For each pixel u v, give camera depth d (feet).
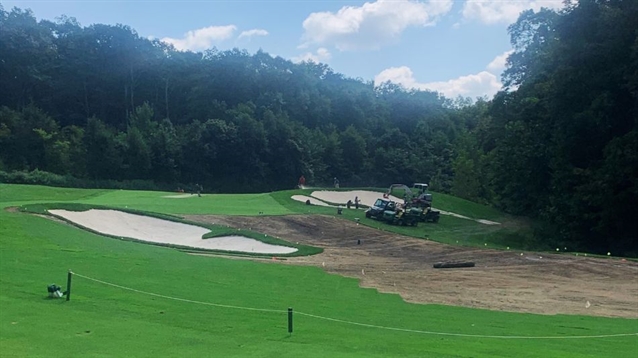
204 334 34.32
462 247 105.29
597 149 136.26
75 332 33.01
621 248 127.44
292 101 399.03
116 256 68.95
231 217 123.65
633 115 127.95
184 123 362.74
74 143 283.79
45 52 351.25
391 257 93.50
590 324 44.75
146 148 287.48
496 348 34.30
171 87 384.27
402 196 193.77
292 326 37.68
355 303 50.01
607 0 136.77
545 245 134.82
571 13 140.77
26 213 93.97
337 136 368.27
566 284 66.33
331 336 35.53
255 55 456.04
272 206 152.56
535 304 54.34
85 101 355.56
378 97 510.58
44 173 248.32
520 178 165.27
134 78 378.32
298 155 330.34
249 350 30.83
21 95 334.24
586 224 133.90
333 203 175.11
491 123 236.63
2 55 329.31
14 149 269.64
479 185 257.75
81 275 52.95
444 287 63.00
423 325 41.22
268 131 328.70
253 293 51.26
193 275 60.13
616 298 58.34
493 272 75.10
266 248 95.76
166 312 40.32
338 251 98.89
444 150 386.11
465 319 44.88
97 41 372.38
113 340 31.58
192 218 116.47
